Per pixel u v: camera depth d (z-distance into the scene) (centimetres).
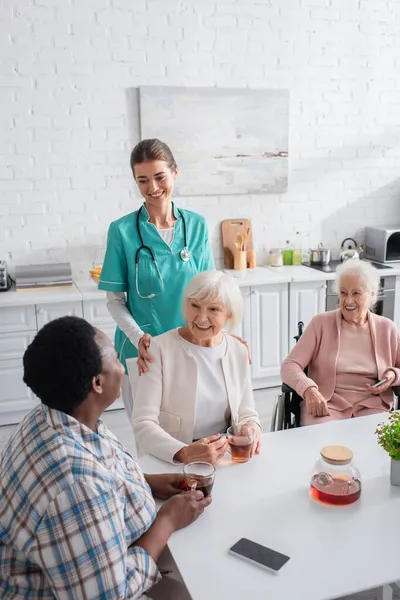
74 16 367
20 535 110
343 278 237
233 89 403
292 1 408
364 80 436
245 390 197
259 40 405
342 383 240
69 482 110
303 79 421
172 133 396
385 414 202
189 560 126
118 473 127
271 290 391
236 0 396
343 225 454
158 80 389
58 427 116
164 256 239
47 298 344
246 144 414
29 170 376
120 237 236
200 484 144
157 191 228
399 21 435
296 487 154
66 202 386
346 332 242
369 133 445
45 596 114
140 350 190
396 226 461
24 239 383
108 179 391
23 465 114
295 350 243
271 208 432
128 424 355
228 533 134
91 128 382
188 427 188
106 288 240
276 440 182
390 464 157
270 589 116
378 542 130
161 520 134
